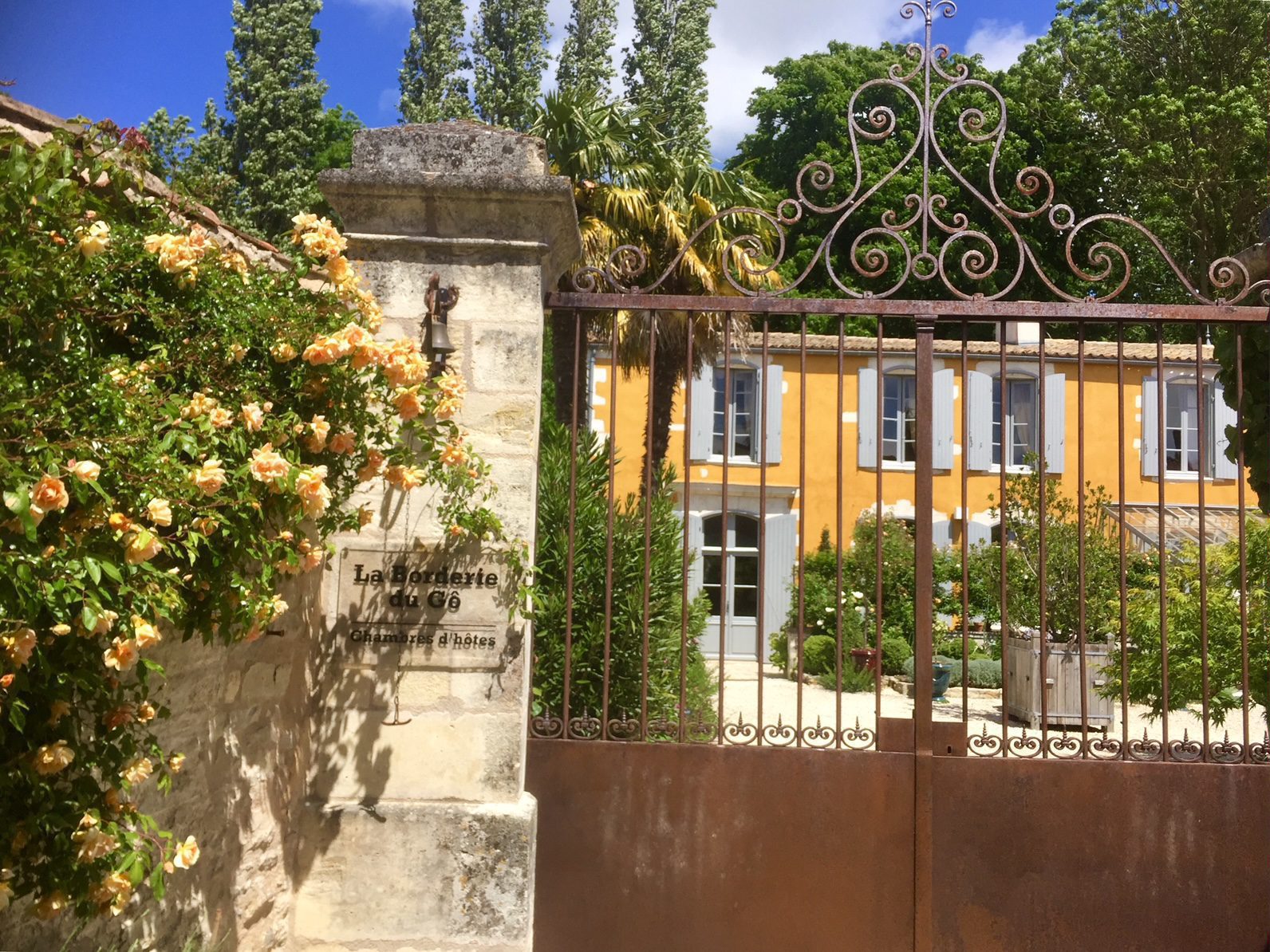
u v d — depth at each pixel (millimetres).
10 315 2502
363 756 4031
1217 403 16078
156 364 2900
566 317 9539
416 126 4227
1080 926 4109
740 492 16359
